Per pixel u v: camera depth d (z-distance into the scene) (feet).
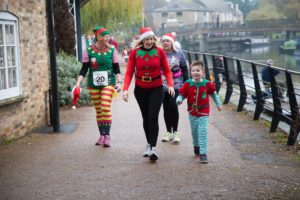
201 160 24.45
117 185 20.84
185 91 25.09
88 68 29.68
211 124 36.04
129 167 23.67
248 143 29.58
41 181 21.52
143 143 29.37
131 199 19.11
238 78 42.98
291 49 285.23
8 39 30.07
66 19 61.82
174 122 29.32
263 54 279.08
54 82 32.60
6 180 21.68
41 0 34.96
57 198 19.30
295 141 29.84
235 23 368.48
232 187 20.43
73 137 31.12
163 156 25.95
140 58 24.95
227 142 29.78
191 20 433.07
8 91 29.78
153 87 25.12
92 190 20.22
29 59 32.73
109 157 25.72
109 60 28.60
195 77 24.88
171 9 432.25
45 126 35.29
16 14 30.58
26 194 19.80
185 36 355.97
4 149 27.58
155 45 25.21
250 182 21.11
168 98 28.96
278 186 20.56
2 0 28.63
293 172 22.77
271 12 349.20
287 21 301.84
